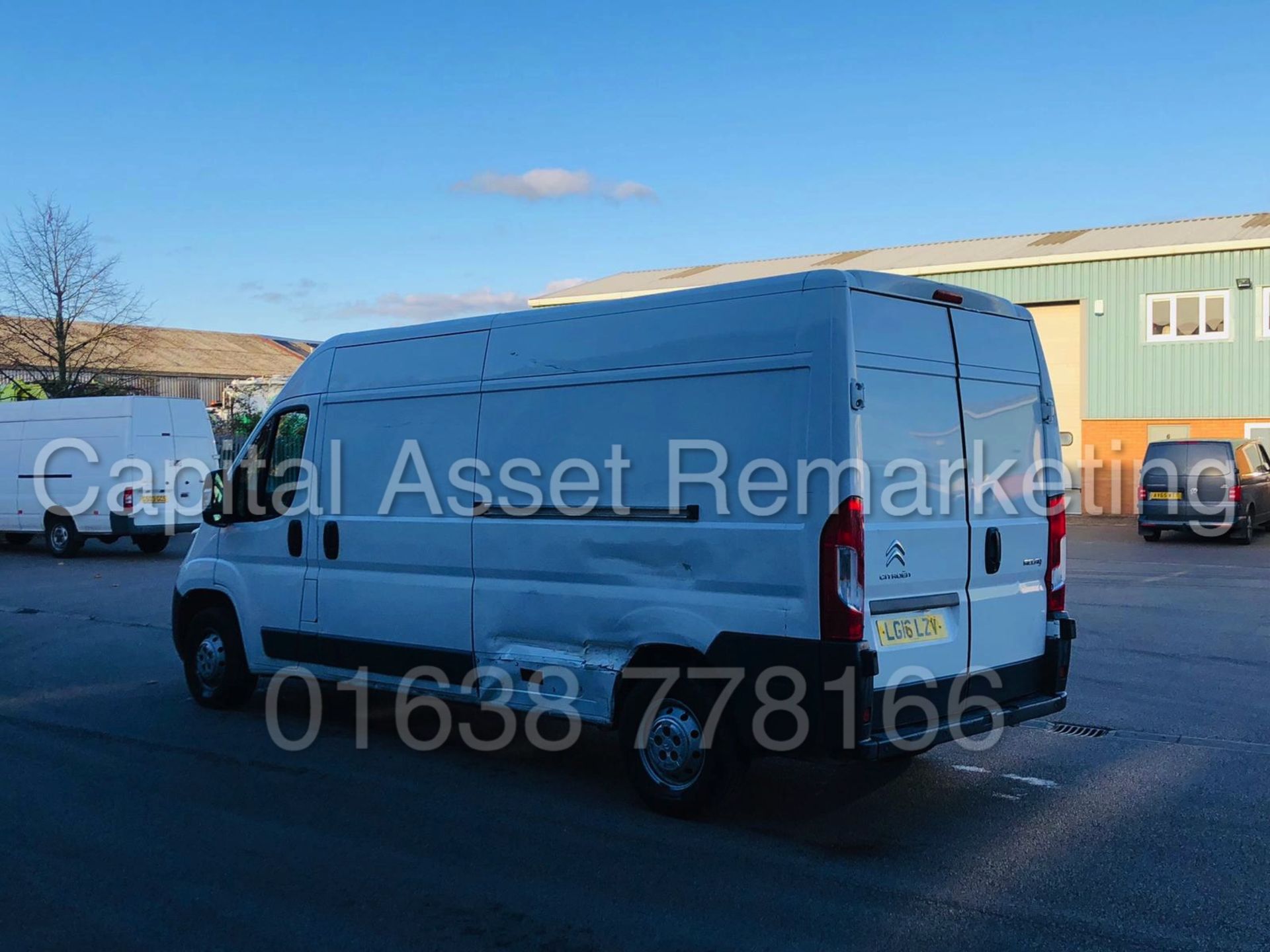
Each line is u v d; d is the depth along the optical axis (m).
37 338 36.41
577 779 6.55
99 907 4.68
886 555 5.32
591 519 6.06
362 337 7.42
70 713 8.32
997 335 6.15
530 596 6.33
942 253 35.88
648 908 4.64
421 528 6.89
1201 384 29.72
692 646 5.61
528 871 5.07
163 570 18.52
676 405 5.74
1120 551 20.50
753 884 4.90
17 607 14.23
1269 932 4.36
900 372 5.49
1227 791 6.21
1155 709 8.14
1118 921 4.48
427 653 6.86
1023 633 6.18
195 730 7.79
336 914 4.60
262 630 7.89
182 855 5.30
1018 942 4.29
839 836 5.54
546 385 6.32
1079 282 31.12
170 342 61.19
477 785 6.46
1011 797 6.15
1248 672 9.40
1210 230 32.53
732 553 5.46
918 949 4.23
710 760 5.61
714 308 5.65
